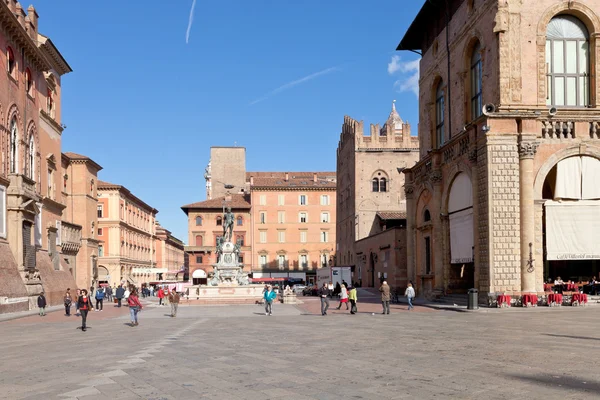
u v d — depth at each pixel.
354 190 87.12
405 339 20.12
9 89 46.31
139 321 33.91
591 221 35.88
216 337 22.36
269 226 122.31
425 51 51.25
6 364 16.14
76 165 84.75
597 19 36.41
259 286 58.00
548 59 36.94
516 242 34.84
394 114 114.62
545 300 34.25
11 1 48.69
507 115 34.94
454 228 42.06
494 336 20.28
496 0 35.84
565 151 35.62
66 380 13.26
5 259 42.25
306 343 19.61
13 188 44.88
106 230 106.25
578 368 13.43
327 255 123.00
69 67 65.75
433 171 44.59
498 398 10.56
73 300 57.59
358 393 11.25
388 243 65.12
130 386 12.37
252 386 12.14
